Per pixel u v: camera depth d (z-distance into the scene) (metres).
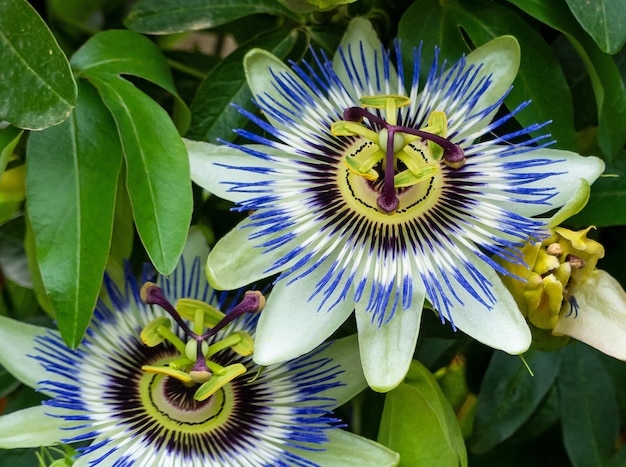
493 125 0.28
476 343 0.33
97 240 0.27
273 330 0.27
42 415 0.28
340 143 0.29
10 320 0.29
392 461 0.28
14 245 0.31
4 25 0.26
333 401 0.29
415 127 0.29
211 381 0.28
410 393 0.29
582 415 0.33
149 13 0.30
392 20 0.31
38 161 0.27
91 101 0.28
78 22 0.31
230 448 0.28
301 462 0.28
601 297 0.28
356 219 0.28
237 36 0.33
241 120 0.30
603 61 0.29
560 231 0.28
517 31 0.30
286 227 0.28
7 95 0.26
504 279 0.28
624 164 0.30
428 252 0.28
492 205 0.28
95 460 0.28
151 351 0.29
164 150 0.28
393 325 0.27
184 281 0.29
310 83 0.28
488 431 0.32
